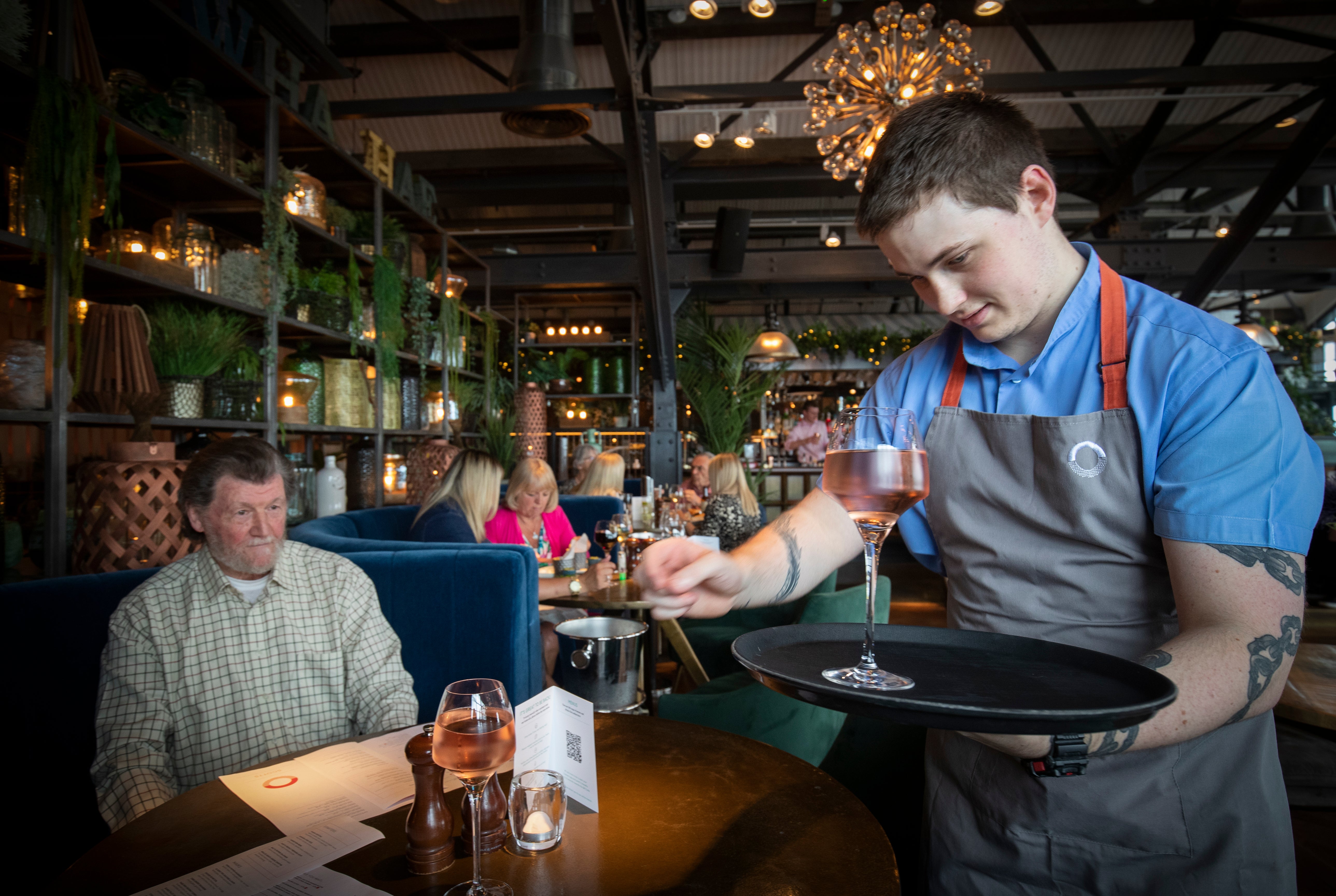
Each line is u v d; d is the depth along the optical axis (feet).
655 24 16.03
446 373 14.29
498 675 6.31
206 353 7.71
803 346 28.27
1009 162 2.51
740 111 15.02
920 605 17.04
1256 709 2.15
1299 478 2.31
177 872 2.58
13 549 6.11
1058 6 15.64
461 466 9.26
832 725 6.95
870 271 18.80
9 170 6.61
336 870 2.60
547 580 8.73
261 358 8.93
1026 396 2.95
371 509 10.70
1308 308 37.83
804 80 16.34
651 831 2.83
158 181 8.13
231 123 8.39
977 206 2.51
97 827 5.05
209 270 8.01
